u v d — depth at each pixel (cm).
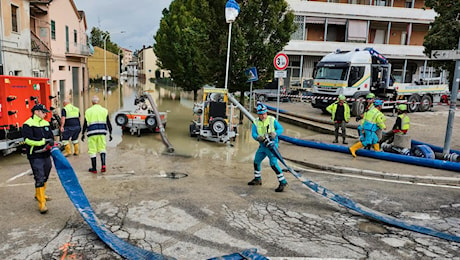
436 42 1053
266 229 500
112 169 827
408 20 3169
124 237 465
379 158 946
